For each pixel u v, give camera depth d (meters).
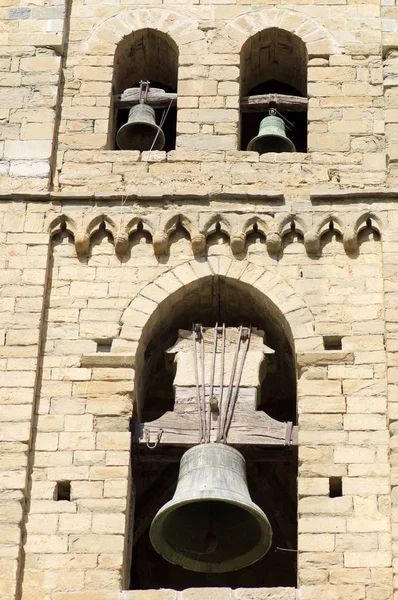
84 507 35.97
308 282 39.19
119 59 43.81
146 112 42.66
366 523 35.50
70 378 37.84
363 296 38.88
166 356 39.12
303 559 35.12
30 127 41.81
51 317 38.75
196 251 39.78
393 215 39.94
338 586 34.72
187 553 36.97
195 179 41.03
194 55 43.22
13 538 35.31
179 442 37.34
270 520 42.09
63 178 41.12
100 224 40.22
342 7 43.91
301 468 36.38
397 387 37.09
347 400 37.25
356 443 36.62
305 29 43.53
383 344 38.06
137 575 41.53
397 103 42.09
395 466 36.03
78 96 42.62
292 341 38.62
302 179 40.91
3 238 39.84
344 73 42.81
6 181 40.91
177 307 39.75
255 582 41.88
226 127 42.03
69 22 43.84
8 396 37.25
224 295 39.72
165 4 44.06
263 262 39.62
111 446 36.88
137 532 40.91
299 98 43.12
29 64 42.91
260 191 40.44
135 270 39.53
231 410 37.75
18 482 36.06
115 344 38.44
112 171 41.25
